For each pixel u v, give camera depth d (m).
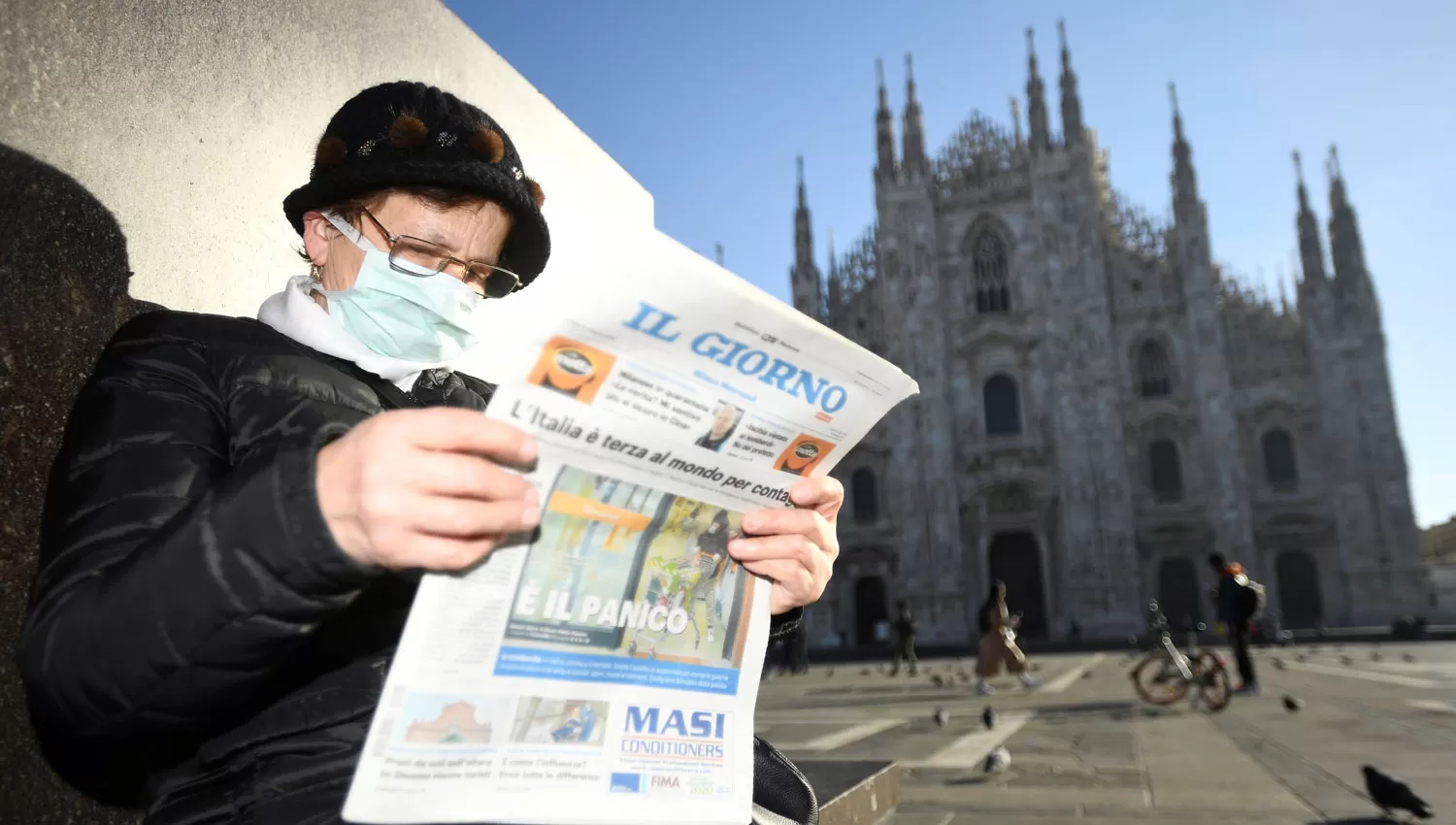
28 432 1.56
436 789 1.05
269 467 1.03
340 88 2.65
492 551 1.13
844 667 27.53
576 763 1.19
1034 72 46.50
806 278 49.09
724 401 1.27
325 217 1.68
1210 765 6.21
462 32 3.35
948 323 45.78
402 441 1.00
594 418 1.17
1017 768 6.23
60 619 1.04
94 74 1.80
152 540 1.05
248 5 2.30
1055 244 44.59
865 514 44.66
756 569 1.46
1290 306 43.00
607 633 1.25
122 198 1.85
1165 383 42.94
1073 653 31.61
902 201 47.03
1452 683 12.77
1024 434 43.53
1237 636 13.09
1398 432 40.44
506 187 1.65
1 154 1.57
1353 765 6.07
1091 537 41.31
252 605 0.99
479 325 1.72
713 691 1.38
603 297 1.10
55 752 1.52
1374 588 39.28
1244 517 40.25
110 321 1.77
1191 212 43.47
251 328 1.53
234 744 1.28
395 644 1.37
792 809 1.63
